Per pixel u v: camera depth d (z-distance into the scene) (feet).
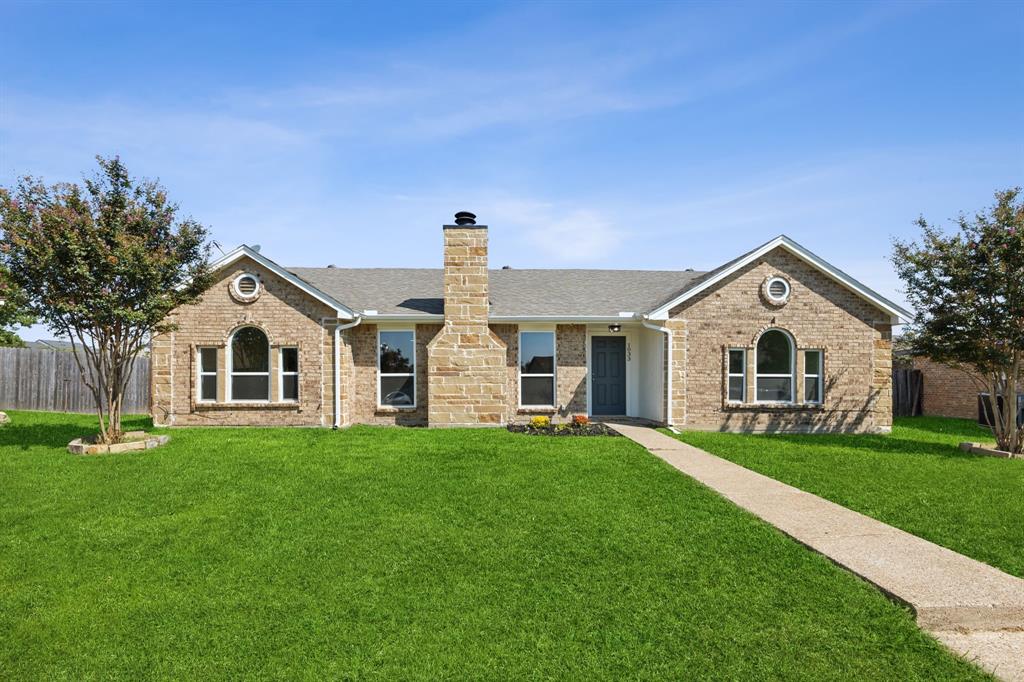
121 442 38.45
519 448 38.27
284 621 15.90
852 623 15.64
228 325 50.52
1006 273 40.14
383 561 19.61
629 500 26.22
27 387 66.90
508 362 54.13
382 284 60.49
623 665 13.94
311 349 50.70
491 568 19.07
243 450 37.52
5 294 36.70
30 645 14.79
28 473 30.94
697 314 51.88
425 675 13.60
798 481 31.09
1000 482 31.35
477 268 51.90
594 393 57.52
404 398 53.93
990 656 14.39
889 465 35.78
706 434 48.16
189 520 23.56
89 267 37.11
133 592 17.53
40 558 19.92
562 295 58.75
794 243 51.62
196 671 13.78
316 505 25.48
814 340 52.44
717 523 23.22
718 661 14.06
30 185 36.63
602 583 17.99
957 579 17.80
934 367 75.36
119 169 38.24
